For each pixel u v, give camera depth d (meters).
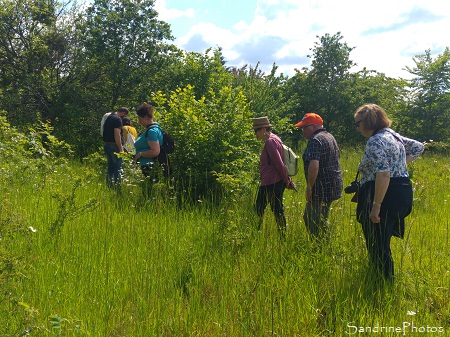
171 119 8.39
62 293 3.78
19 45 16.11
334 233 4.89
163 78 16.00
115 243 4.95
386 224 4.46
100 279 4.09
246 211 5.81
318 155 5.39
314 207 5.46
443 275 4.55
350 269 4.31
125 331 3.33
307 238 4.97
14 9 15.69
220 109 8.61
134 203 6.79
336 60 23.64
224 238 4.94
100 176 9.59
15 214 4.32
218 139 8.15
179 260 4.55
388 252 4.40
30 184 7.27
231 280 4.16
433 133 23.08
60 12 16.55
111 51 15.77
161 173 7.30
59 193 5.88
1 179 6.88
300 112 23.84
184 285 4.17
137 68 16.12
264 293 3.89
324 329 3.56
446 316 3.93
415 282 4.32
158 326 3.38
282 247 4.80
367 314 3.66
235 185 6.59
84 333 3.22
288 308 3.67
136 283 4.03
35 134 8.86
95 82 16.58
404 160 4.58
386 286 4.11
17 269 3.56
